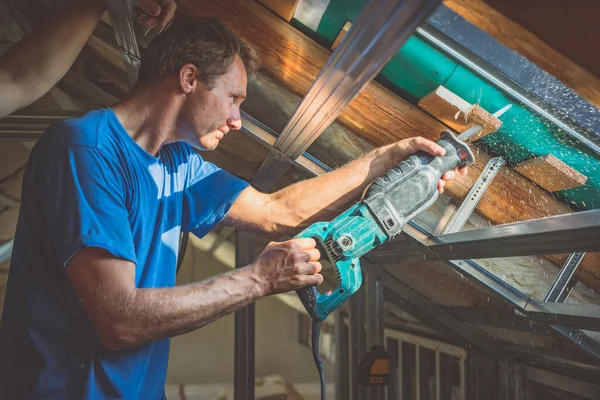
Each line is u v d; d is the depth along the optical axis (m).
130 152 1.07
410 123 1.43
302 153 1.75
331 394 4.87
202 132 1.15
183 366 5.55
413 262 2.63
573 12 0.77
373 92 1.38
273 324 5.55
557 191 1.40
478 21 0.87
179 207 1.27
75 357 1.04
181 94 1.10
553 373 2.46
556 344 2.22
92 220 0.95
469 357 2.88
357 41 0.79
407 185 1.22
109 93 2.99
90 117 1.05
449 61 1.17
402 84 1.32
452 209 1.57
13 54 1.29
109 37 2.27
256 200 1.36
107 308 0.93
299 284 1.06
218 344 5.64
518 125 1.26
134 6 1.26
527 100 1.16
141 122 1.12
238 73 1.14
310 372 5.45
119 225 0.98
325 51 1.35
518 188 1.46
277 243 1.09
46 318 1.03
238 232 2.87
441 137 1.27
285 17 1.33
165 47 1.09
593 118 1.14
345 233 1.19
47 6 2.19
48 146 1.01
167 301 0.95
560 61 0.88
